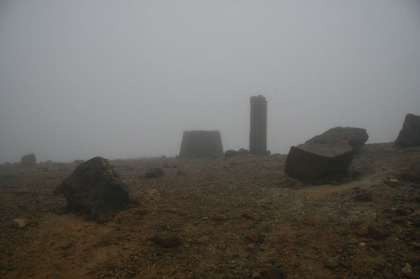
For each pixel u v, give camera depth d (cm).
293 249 493
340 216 596
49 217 650
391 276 398
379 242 483
